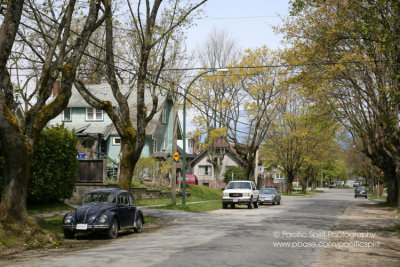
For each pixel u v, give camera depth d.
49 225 16.00
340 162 125.00
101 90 45.91
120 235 15.88
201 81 44.44
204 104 43.41
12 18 12.46
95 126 44.31
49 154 20.64
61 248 12.54
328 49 24.44
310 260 10.09
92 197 15.59
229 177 67.50
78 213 14.45
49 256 10.78
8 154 13.12
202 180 75.81
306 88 29.92
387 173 41.19
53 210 20.86
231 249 11.45
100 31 21.84
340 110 35.62
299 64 26.69
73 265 9.09
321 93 30.31
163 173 37.75
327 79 28.05
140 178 35.47
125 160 19.98
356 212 29.23
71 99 45.88
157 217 22.61
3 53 12.42
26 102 22.72
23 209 13.52
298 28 27.64
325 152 78.19
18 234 12.85
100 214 14.39
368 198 68.75
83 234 15.84
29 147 13.60
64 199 23.78
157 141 48.97
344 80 30.55
